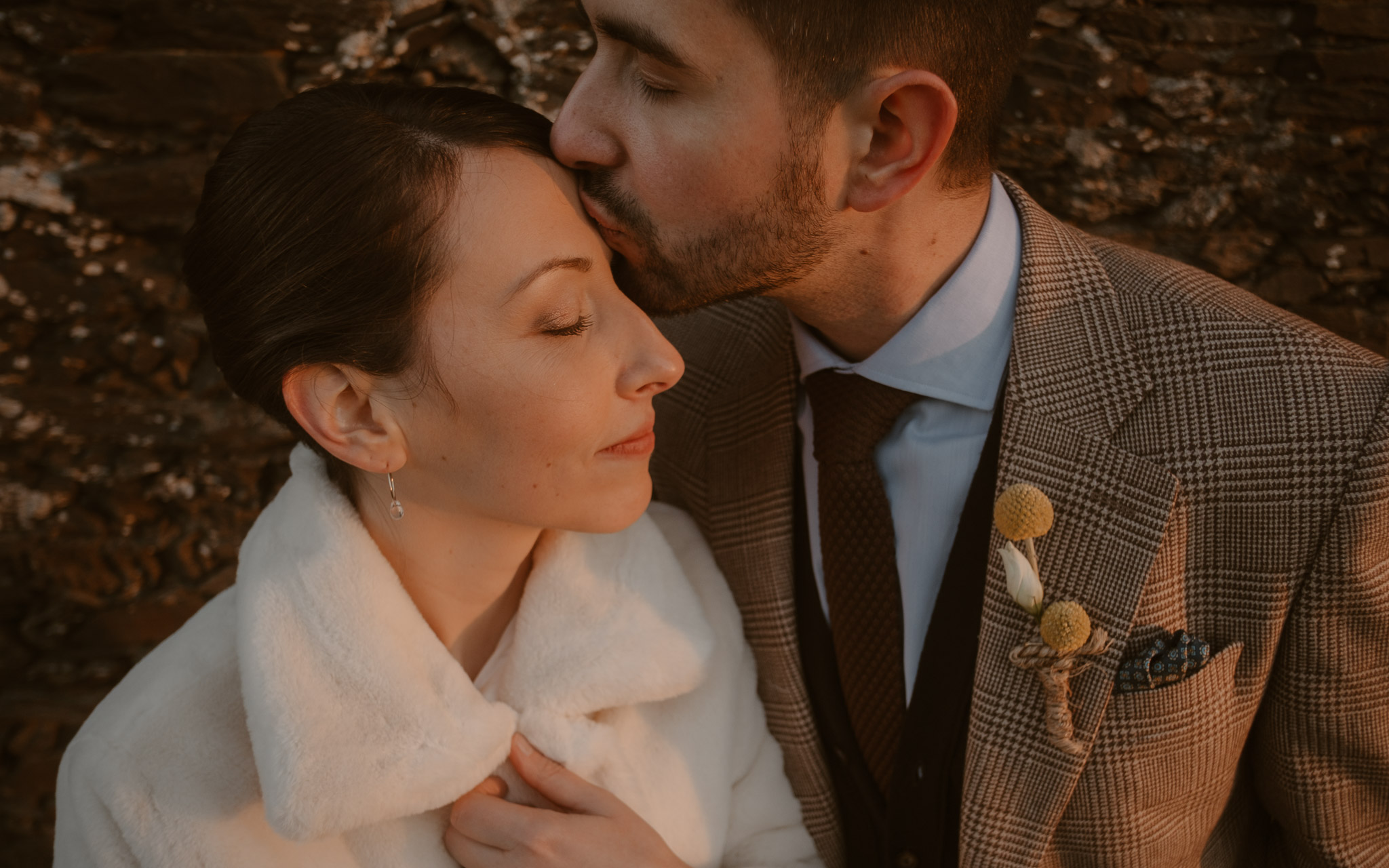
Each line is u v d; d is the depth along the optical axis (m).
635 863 0.95
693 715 1.13
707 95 0.88
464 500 0.97
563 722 1.02
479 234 0.85
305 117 0.86
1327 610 0.99
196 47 1.81
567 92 1.92
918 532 1.13
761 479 1.19
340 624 0.95
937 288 1.07
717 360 1.27
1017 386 1.04
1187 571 1.04
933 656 1.11
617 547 1.10
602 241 0.97
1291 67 1.88
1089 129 1.93
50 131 1.83
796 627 1.20
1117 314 1.04
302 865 0.96
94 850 0.94
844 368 1.11
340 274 0.85
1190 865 1.16
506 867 0.95
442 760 0.94
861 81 0.90
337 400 0.93
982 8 0.92
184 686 0.99
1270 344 0.99
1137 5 1.87
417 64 1.89
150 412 1.96
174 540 2.02
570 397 0.90
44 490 1.96
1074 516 1.02
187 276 0.94
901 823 1.17
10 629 2.03
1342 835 1.13
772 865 1.15
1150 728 1.04
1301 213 1.95
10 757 2.05
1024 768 1.06
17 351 1.90
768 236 0.95
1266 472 0.98
